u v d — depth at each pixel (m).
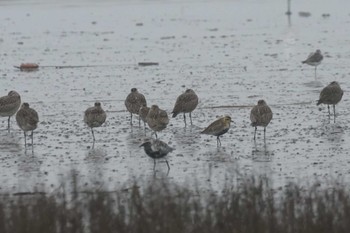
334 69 49.72
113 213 21.05
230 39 67.69
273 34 70.38
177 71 50.59
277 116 36.09
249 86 44.31
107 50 62.69
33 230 20.19
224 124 30.88
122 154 30.23
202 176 26.83
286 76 47.50
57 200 23.42
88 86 45.78
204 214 21.19
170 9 97.69
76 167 28.58
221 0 108.19
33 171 28.25
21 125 31.75
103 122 32.84
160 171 27.70
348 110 37.03
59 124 35.53
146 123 34.97
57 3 107.50
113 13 94.50
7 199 23.45
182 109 34.53
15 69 53.41
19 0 112.38
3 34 76.19
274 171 27.28
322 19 81.81
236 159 29.02
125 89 44.47
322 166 27.86
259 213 20.70
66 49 64.19
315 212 21.28
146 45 65.25
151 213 20.91
